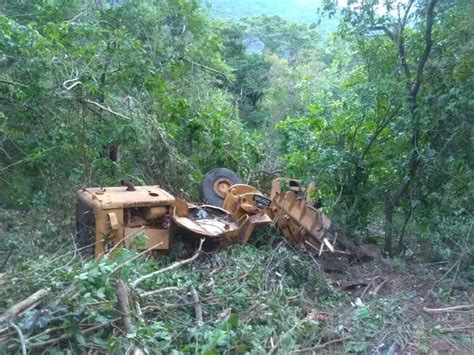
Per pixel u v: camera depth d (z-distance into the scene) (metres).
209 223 7.60
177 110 11.82
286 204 8.43
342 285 7.30
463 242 7.87
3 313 4.46
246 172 12.48
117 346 4.27
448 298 6.86
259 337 5.15
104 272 5.00
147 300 5.33
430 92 8.62
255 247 7.95
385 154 9.19
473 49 7.79
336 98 10.89
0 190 9.96
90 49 10.22
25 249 7.52
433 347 5.52
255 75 29.17
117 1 13.95
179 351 4.61
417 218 9.02
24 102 9.55
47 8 11.91
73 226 8.47
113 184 9.89
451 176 8.48
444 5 8.48
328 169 9.52
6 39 9.09
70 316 4.49
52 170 9.74
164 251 7.22
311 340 5.46
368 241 9.57
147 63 11.17
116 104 10.56
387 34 9.05
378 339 5.62
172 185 10.93
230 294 5.95
